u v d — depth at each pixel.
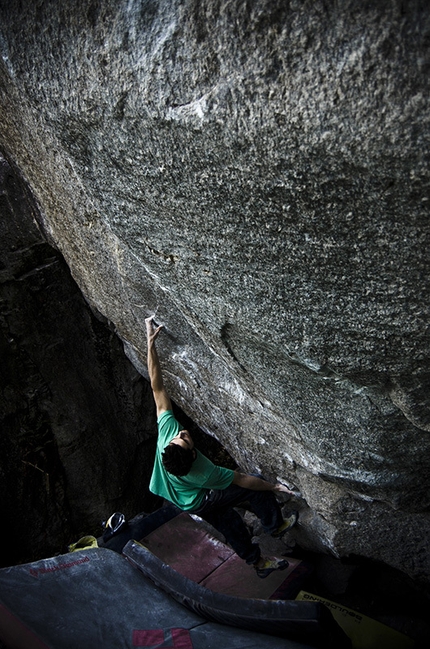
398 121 1.13
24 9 1.62
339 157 1.25
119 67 1.47
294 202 1.43
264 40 1.21
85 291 3.59
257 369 2.29
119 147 1.67
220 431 3.64
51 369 4.28
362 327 1.70
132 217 1.94
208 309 2.10
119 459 4.69
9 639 2.19
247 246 1.67
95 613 2.39
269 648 2.28
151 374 3.10
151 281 2.64
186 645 2.28
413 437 2.21
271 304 1.82
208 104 1.36
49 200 2.91
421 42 1.05
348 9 1.09
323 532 3.29
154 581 2.66
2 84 2.16
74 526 4.58
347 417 2.21
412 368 1.78
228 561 3.87
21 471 4.29
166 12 1.33
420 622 3.41
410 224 1.33
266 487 3.21
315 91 1.19
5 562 4.29
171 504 4.39
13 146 2.72
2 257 3.97
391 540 3.07
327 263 1.55
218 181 1.52
